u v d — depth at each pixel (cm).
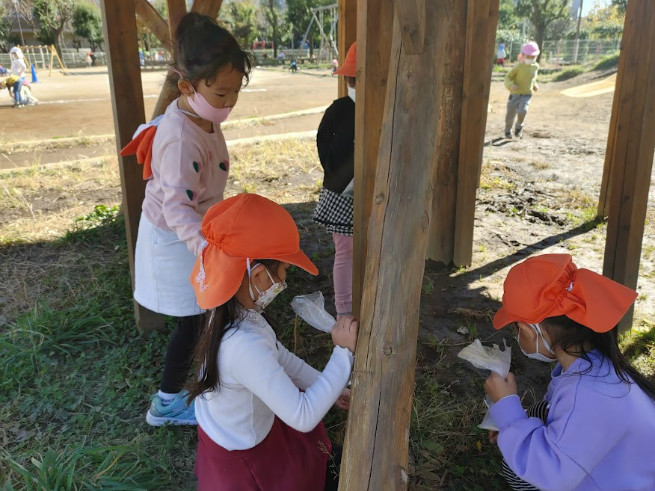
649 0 292
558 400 172
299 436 201
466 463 249
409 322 155
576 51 2934
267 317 197
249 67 225
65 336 341
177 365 259
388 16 223
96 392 300
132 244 345
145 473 242
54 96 1766
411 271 155
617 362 171
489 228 543
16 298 397
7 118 1271
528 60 915
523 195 634
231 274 166
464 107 415
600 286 166
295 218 570
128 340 350
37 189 665
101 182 693
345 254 345
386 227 156
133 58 318
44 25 4591
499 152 848
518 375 318
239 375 170
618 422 162
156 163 239
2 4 4575
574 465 162
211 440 188
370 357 156
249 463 186
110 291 397
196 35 213
